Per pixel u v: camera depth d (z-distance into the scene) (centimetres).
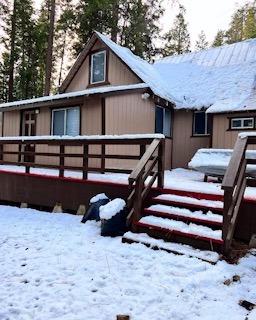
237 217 541
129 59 1429
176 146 1477
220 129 1267
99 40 1407
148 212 608
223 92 1372
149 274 429
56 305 356
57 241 578
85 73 1470
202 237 498
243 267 442
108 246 541
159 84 1459
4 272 446
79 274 434
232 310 344
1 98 2953
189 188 662
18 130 1429
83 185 771
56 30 2356
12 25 2500
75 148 1195
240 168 525
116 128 1138
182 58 1819
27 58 2738
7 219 763
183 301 363
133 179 567
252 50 1608
